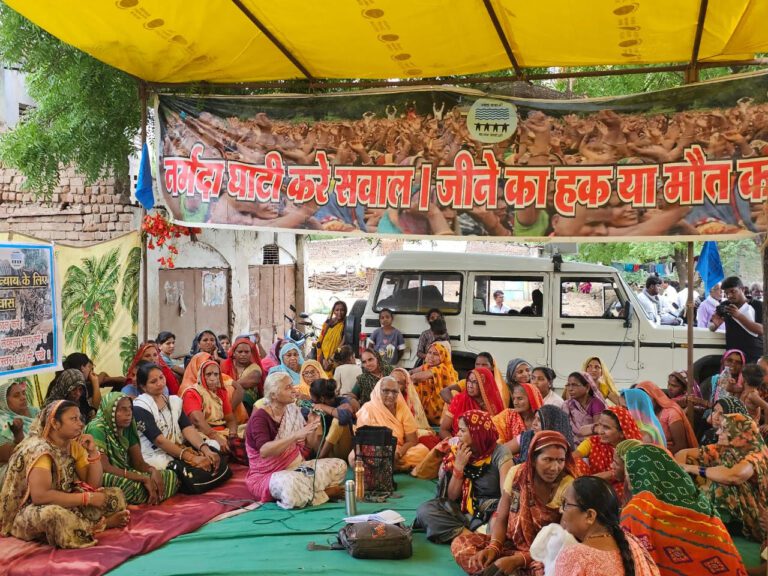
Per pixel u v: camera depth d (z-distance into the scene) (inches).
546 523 171.8
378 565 194.9
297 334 501.0
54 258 277.1
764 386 266.5
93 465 222.2
